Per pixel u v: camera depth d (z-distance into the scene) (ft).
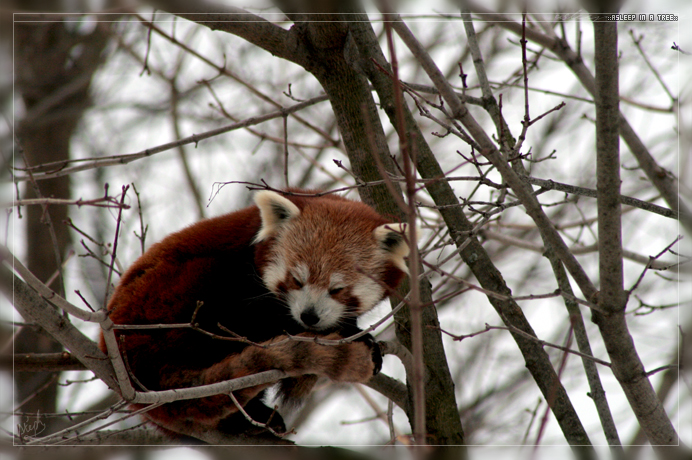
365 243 31.58
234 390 24.20
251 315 31.40
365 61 29.14
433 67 21.25
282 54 30.71
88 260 58.13
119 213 20.67
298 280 30.81
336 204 33.32
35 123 63.36
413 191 18.08
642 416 23.80
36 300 21.02
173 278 30.66
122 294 30.40
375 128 30.99
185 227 34.14
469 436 51.24
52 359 28.91
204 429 27.53
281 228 32.24
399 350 29.09
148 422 29.94
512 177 21.88
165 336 28.32
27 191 59.41
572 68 37.19
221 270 31.53
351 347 26.73
